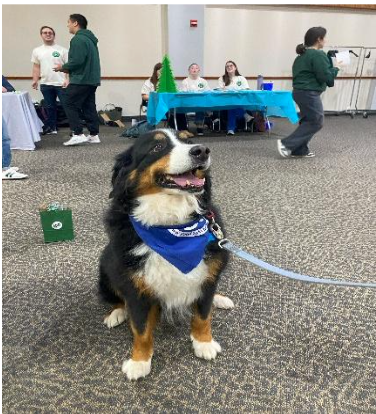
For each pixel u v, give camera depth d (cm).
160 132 159
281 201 361
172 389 151
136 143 160
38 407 142
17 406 143
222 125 791
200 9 898
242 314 197
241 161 521
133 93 969
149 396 147
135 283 149
